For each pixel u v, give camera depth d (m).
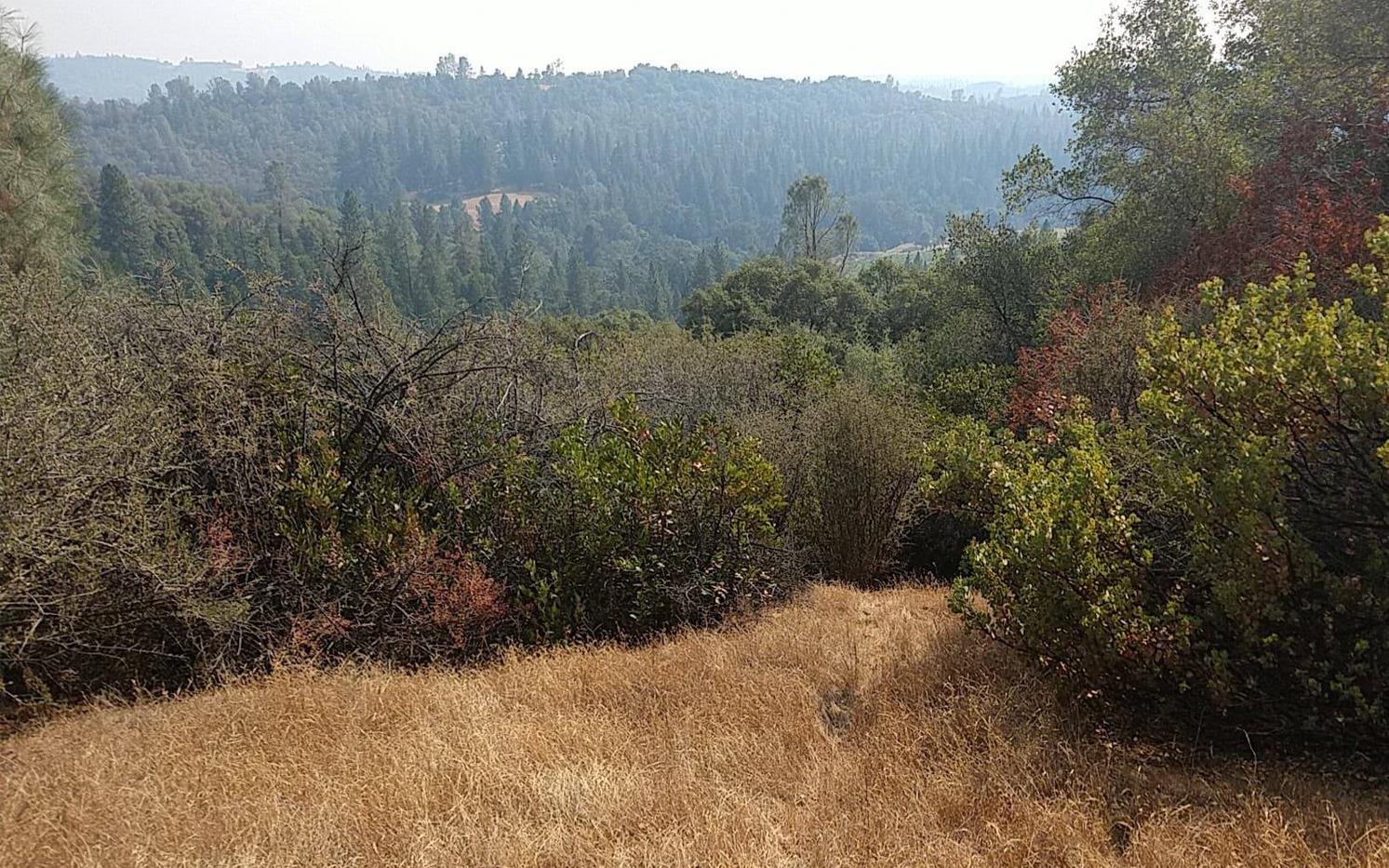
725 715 4.20
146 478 4.61
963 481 5.52
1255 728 3.69
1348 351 3.43
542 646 5.49
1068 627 3.97
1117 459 4.95
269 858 2.90
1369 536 3.52
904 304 26.09
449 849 2.98
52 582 4.23
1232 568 3.47
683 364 10.23
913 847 3.06
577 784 3.44
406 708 4.23
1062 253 15.70
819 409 8.62
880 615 6.16
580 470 5.93
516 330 6.88
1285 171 9.24
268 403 5.78
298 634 5.01
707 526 6.23
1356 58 8.84
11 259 7.97
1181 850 2.87
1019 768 3.60
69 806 3.20
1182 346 3.97
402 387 6.08
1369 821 2.99
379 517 5.71
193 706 4.34
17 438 3.84
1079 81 14.48
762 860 2.96
